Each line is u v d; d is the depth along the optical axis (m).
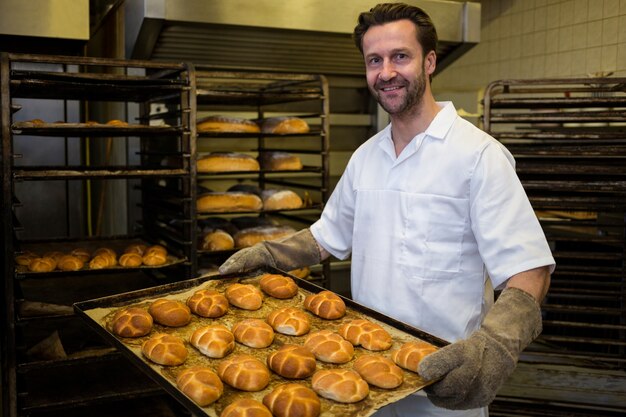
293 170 3.32
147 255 2.91
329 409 1.53
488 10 5.74
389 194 2.03
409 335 1.87
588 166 2.90
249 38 3.46
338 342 1.81
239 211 3.21
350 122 4.20
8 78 2.44
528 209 1.81
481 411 2.06
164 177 2.88
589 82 2.93
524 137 3.00
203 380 1.57
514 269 1.73
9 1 2.91
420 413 1.99
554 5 4.93
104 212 4.01
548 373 3.08
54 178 2.56
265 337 1.89
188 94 2.83
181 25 3.22
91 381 2.90
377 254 2.06
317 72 3.99
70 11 3.04
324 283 3.30
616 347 3.51
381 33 1.80
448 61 4.07
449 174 1.90
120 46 3.63
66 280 3.32
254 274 2.34
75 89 2.71
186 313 2.00
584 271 3.37
